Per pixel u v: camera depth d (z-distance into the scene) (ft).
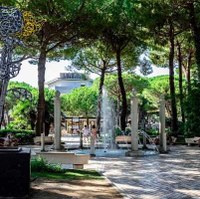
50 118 119.65
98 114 130.52
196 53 103.14
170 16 103.81
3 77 36.99
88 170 47.98
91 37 100.99
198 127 103.30
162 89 178.70
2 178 30.32
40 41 96.32
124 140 87.20
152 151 77.41
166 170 49.42
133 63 134.41
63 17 89.15
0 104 37.11
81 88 225.97
